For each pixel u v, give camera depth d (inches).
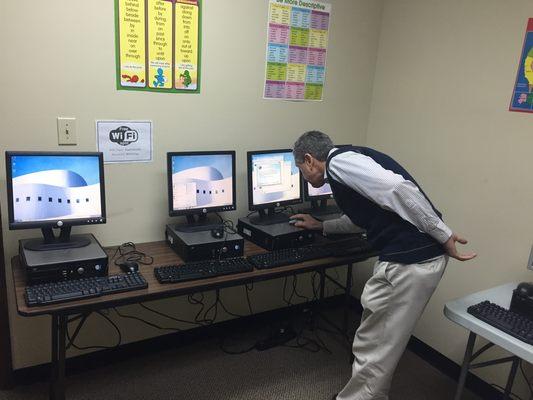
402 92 105.5
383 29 109.9
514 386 85.7
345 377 93.7
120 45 79.7
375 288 74.3
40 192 71.1
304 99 104.5
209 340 104.8
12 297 80.4
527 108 80.5
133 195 87.5
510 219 84.7
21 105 74.0
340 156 71.9
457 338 96.0
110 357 93.4
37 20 72.1
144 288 67.8
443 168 96.8
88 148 81.0
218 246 80.0
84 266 67.7
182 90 87.8
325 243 91.8
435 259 71.1
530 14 78.8
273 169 94.7
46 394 83.2
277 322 115.0
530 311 65.4
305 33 100.3
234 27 90.7
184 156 83.8
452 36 92.5
